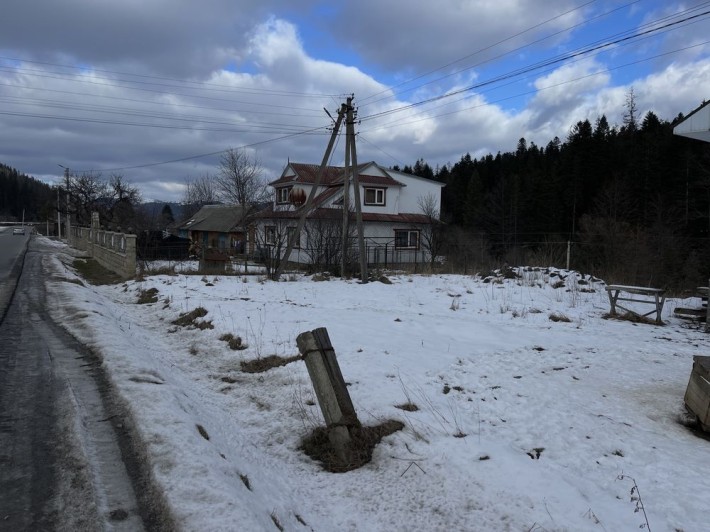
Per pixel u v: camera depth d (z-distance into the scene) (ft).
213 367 25.39
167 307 41.01
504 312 39.40
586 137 172.96
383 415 17.02
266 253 69.15
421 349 26.48
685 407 18.43
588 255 76.79
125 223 183.62
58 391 17.98
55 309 36.29
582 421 17.10
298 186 121.80
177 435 13.47
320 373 15.60
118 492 11.09
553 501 12.00
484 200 190.49
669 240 77.97
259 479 12.99
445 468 13.70
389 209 127.13
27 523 9.93
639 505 12.02
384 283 58.39
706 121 33.17
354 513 12.33
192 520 9.76
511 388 20.49
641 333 32.42
